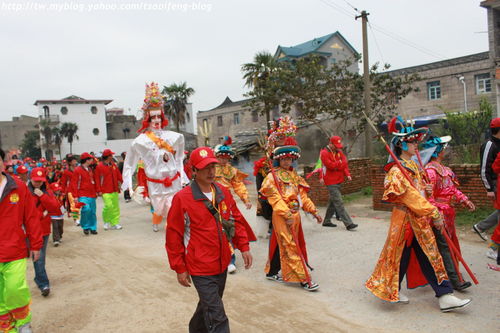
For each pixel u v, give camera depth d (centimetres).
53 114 5741
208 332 352
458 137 1844
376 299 504
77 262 768
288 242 551
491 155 593
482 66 2398
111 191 1069
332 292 536
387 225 869
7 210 424
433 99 2589
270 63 2531
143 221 1188
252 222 998
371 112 1788
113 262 753
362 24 1566
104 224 1087
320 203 1170
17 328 434
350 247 727
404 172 445
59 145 5644
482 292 494
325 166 870
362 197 1238
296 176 580
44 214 588
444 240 489
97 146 5884
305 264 571
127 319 495
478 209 832
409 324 431
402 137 468
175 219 362
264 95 1980
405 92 1772
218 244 362
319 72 1739
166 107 3662
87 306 544
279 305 504
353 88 1738
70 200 1159
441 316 444
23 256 434
